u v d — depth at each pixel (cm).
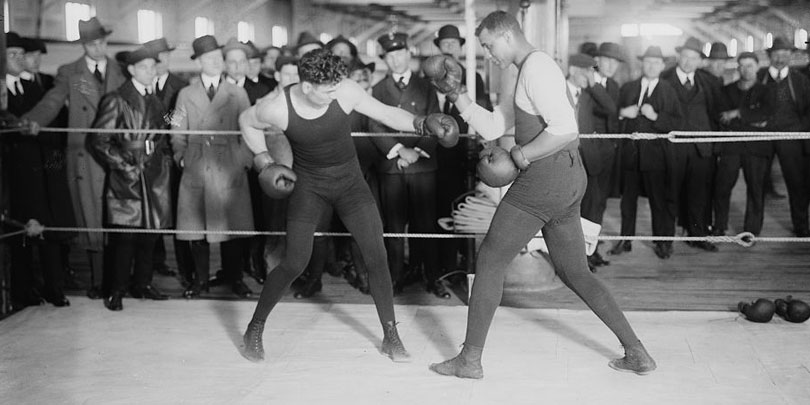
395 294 527
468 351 370
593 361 393
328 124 366
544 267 530
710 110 682
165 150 519
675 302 509
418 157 513
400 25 1675
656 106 653
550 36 538
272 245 571
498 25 347
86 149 518
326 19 1399
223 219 520
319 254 525
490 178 341
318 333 443
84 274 624
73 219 518
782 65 693
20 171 498
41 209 505
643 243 718
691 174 674
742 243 435
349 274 574
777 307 461
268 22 1266
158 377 382
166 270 612
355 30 1582
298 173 382
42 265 506
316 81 350
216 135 518
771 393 352
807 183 702
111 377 383
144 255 516
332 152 374
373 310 485
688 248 692
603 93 619
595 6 1455
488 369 384
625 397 349
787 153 699
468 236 465
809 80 697
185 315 482
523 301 505
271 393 360
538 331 439
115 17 1004
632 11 1495
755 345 414
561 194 344
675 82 670
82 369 394
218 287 557
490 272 359
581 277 363
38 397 360
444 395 354
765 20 1368
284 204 564
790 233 751
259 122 378
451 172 552
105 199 496
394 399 351
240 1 1170
